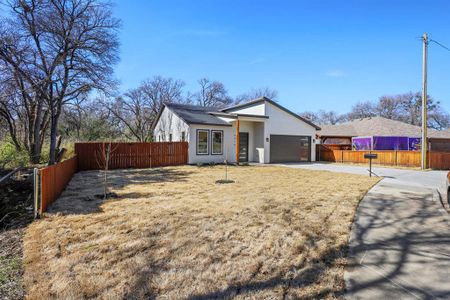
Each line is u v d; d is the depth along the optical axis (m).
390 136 26.20
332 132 30.44
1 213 5.59
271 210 5.67
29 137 16.42
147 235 4.19
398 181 10.38
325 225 4.76
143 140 28.97
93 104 23.78
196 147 17.64
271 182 9.80
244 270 3.11
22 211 5.72
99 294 2.64
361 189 8.34
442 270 3.16
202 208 5.80
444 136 28.20
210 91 46.25
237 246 3.79
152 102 34.22
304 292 2.67
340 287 2.78
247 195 7.25
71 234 4.25
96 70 14.91
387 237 4.25
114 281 2.87
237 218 5.08
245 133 19.92
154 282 2.84
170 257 3.43
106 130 28.09
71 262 3.30
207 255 3.49
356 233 4.42
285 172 13.30
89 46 14.45
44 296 2.62
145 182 9.74
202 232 4.32
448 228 4.73
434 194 7.72
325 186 8.89
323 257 3.49
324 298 2.58
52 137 14.38
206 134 18.08
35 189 5.21
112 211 5.56
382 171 14.41
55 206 6.00
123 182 9.74
